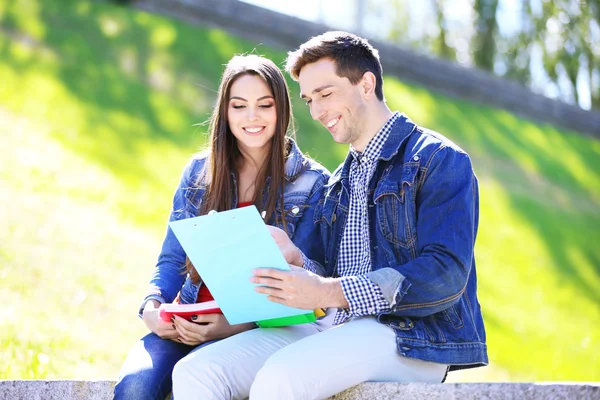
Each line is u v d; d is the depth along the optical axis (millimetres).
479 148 19031
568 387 3338
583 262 15188
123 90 14211
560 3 30094
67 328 7102
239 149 4773
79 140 11758
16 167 10047
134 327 7590
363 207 4273
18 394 4383
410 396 3596
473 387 3471
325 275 4445
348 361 3715
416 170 4020
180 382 3850
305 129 15500
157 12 18234
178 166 12281
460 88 22172
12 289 7398
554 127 23594
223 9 18891
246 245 3666
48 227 8828
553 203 17672
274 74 4641
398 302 3781
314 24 20062
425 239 3928
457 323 3951
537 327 11297
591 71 30516
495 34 30203
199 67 16391
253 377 3939
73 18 16172
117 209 10070
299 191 4668
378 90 4340
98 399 4215
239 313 3896
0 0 15547
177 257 4602
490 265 13133
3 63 13391
